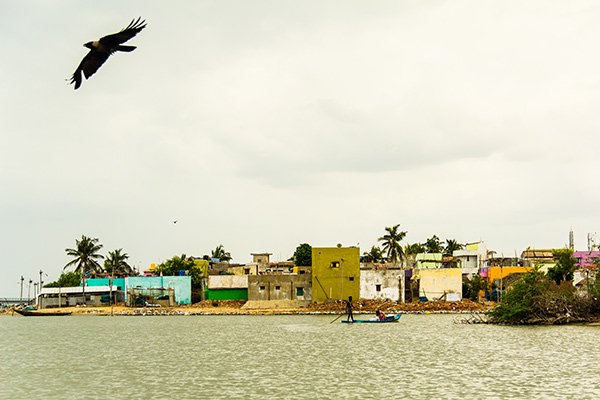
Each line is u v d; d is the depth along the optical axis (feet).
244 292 343.46
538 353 128.77
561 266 288.92
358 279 316.81
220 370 110.73
